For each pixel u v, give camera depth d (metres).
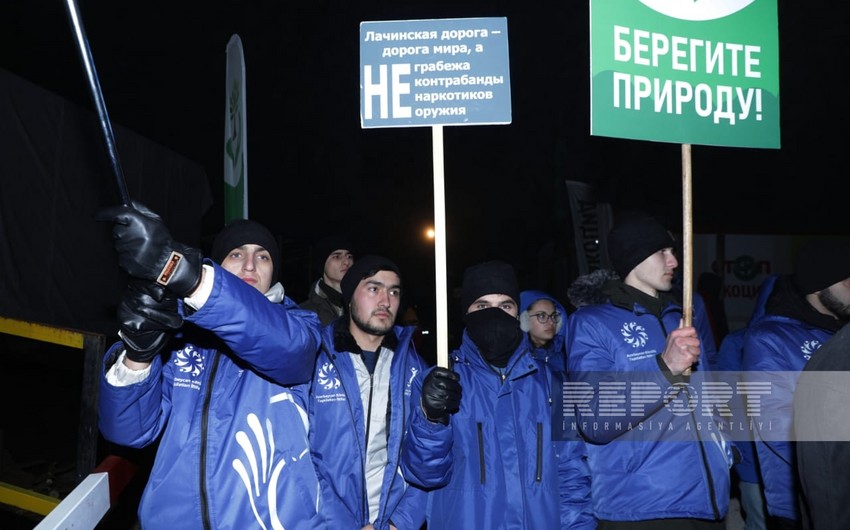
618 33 3.15
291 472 2.29
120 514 4.09
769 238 10.73
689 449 3.06
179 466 2.22
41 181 5.23
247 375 2.32
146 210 1.80
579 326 3.26
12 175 4.96
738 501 5.21
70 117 5.50
